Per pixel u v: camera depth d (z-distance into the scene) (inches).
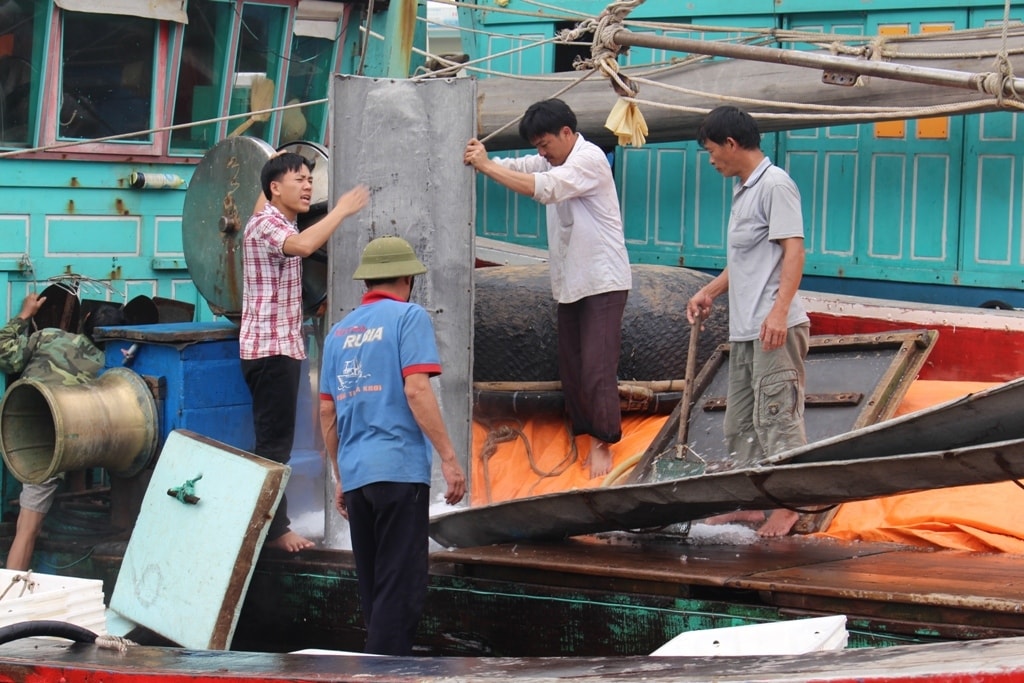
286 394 737.6
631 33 765.9
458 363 754.8
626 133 775.1
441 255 749.9
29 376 806.5
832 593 563.5
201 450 714.2
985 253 1013.2
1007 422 538.6
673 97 995.9
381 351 589.3
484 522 691.4
